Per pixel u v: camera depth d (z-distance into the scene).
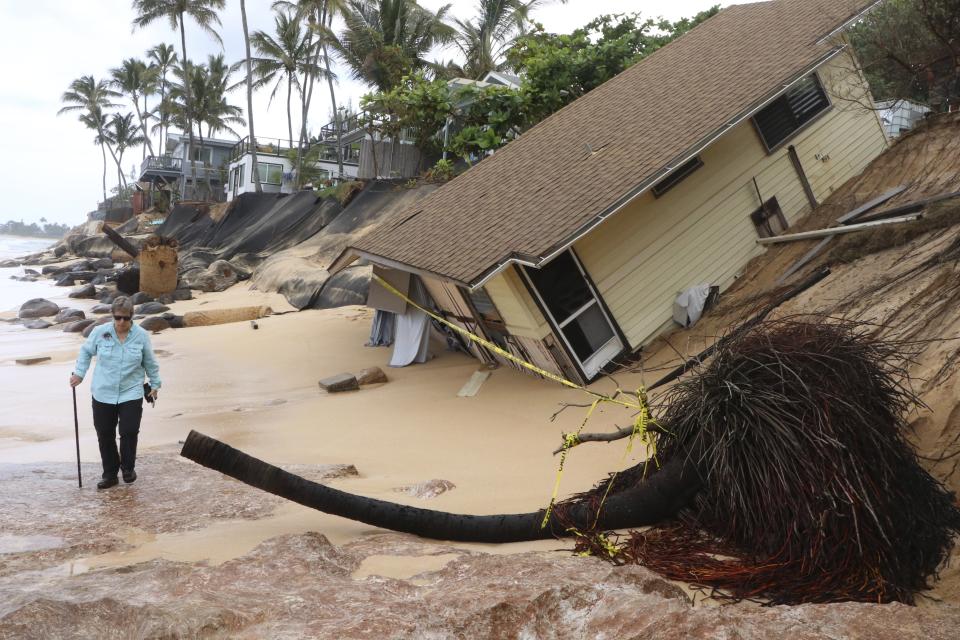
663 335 13.31
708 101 13.95
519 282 12.32
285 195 38.50
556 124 17.41
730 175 14.23
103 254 57.75
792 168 14.95
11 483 8.13
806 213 14.98
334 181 40.09
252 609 3.98
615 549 5.43
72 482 8.25
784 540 5.14
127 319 8.00
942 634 3.70
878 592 4.70
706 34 18.52
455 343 17.14
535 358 13.35
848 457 5.20
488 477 8.45
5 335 23.50
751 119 14.46
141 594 4.34
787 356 5.74
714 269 13.91
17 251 92.19
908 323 8.70
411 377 15.23
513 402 12.29
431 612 3.90
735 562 5.17
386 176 35.41
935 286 8.98
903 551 5.05
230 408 13.90
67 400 14.65
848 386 5.55
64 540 6.09
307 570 4.88
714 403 5.81
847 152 15.80
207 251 38.03
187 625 3.64
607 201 11.82
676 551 5.41
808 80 15.32
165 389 15.54
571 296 12.57
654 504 5.88
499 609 3.86
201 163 74.38
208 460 5.84
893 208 12.59
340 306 23.44
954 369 7.15
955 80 14.55
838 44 14.11
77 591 4.44
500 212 13.81
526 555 5.13
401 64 36.72
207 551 5.73
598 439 6.32
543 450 9.48
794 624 3.80
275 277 27.84
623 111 15.89
